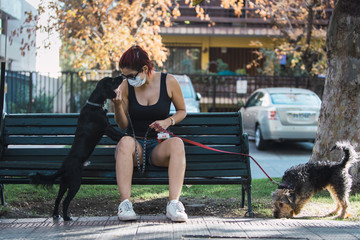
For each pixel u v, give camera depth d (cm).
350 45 590
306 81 1620
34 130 494
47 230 367
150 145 444
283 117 1084
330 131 607
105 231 359
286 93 1165
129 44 988
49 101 1661
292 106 1086
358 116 594
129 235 346
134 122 453
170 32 1859
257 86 1866
